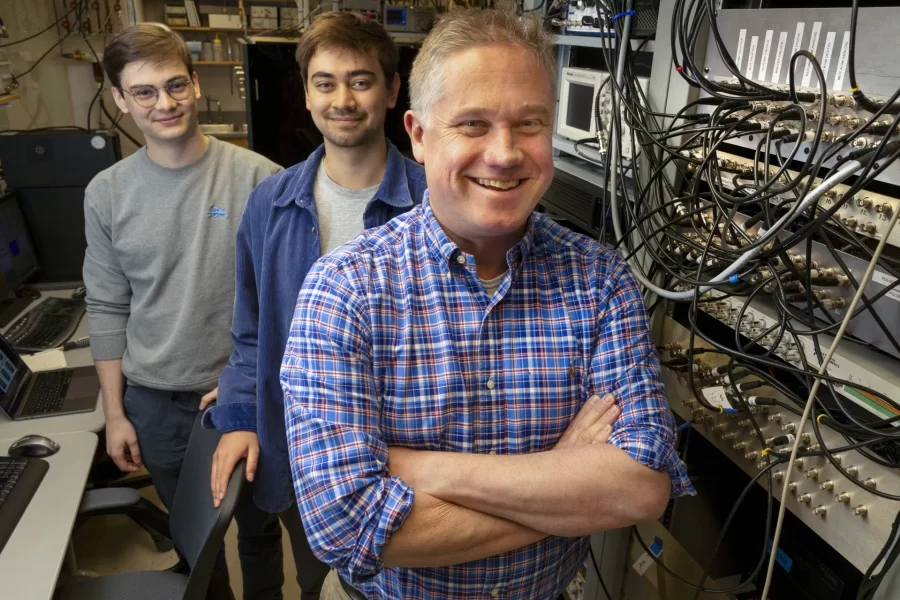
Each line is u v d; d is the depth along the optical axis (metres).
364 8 3.26
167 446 1.85
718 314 1.21
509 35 0.83
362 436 0.88
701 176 1.15
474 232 0.89
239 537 1.85
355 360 0.90
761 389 1.14
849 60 0.85
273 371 1.44
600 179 1.58
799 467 1.07
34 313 2.40
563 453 0.92
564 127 1.72
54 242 2.68
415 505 0.88
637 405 0.95
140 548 2.37
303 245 1.41
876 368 0.93
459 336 0.94
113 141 2.63
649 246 1.20
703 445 1.46
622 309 0.98
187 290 1.70
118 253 1.72
